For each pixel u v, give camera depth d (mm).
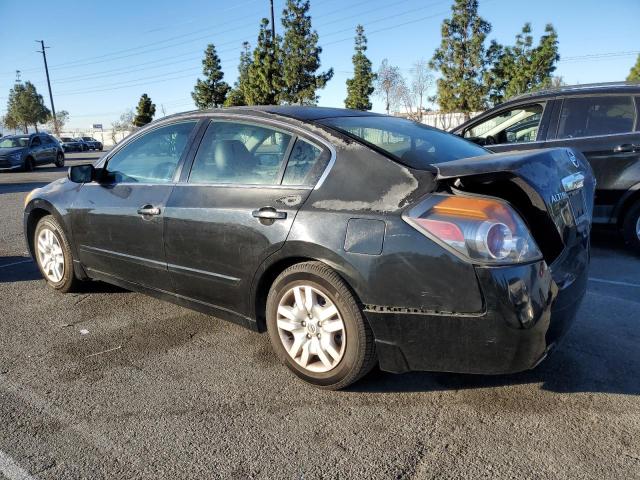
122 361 3469
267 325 3227
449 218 2541
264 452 2506
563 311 2715
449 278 2529
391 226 2658
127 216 3936
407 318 2662
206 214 3393
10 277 5410
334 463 2416
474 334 2545
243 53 41844
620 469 2318
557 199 2906
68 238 4547
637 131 5602
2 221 9039
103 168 4355
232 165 3443
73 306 4508
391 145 3146
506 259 2475
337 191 2898
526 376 3143
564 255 2947
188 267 3572
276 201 3094
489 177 2652
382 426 2691
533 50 30406
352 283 2764
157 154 3963
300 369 3096
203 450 2525
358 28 35312
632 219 5688
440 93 32250
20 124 73625
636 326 3824
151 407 2910
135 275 4035
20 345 3736
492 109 6715
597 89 5898
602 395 2918
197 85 38219
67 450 2533
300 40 31734
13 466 2418
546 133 6094
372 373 3252
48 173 20562
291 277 3029
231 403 2941
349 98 36719
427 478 2301
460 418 2742
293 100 32688
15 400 2992
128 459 2465
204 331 3949
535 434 2586
